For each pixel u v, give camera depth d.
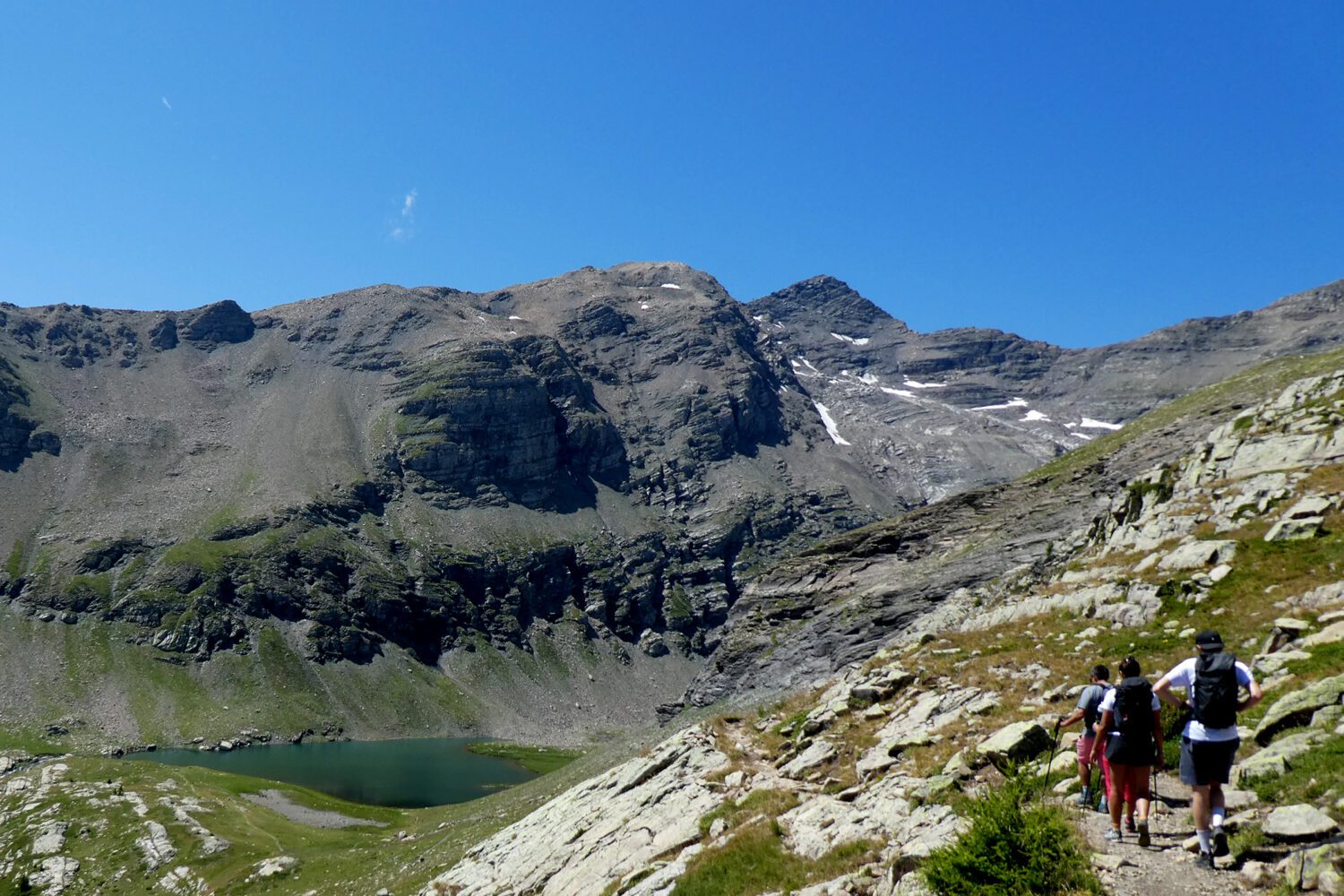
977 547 76.69
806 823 21.97
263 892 71.94
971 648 33.38
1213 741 12.31
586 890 27.20
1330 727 14.43
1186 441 71.94
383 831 97.06
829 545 97.25
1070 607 34.41
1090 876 12.30
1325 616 20.92
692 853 23.91
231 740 195.00
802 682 75.94
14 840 86.44
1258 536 30.48
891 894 15.30
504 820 71.69
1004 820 13.42
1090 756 15.23
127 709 199.12
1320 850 10.70
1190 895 11.41
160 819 89.38
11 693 192.12
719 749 34.41
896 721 28.44
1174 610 28.00
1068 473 83.06
